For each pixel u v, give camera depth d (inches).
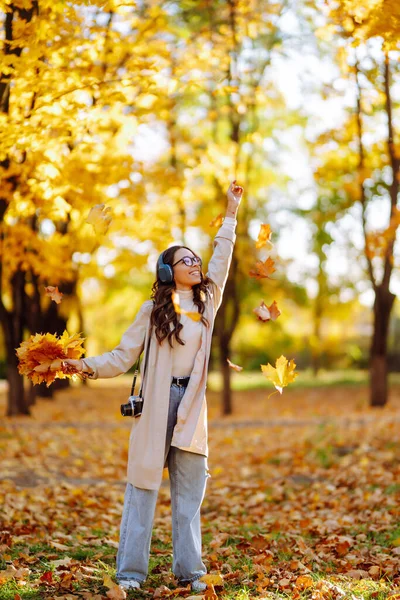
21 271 524.1
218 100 552.4
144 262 450.9
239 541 203.5
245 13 412.2
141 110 289.9
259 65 506.9
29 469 320.8
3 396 839.1
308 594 146.2
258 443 435.5
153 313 149.5
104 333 1163.3
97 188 297.3
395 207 396.8
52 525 214.2
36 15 231.0
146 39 299.1
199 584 146.3
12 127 223.9
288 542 198.4
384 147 444.5
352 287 952.3
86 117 243.4
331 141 450.0
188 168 375.6
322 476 323.0
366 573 162.2
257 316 151.1
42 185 257.8
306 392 889.5
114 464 354.6
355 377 1074.1
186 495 149.2
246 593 144.3
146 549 149.3
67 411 647.1
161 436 146.5
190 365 150.4
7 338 551.2
